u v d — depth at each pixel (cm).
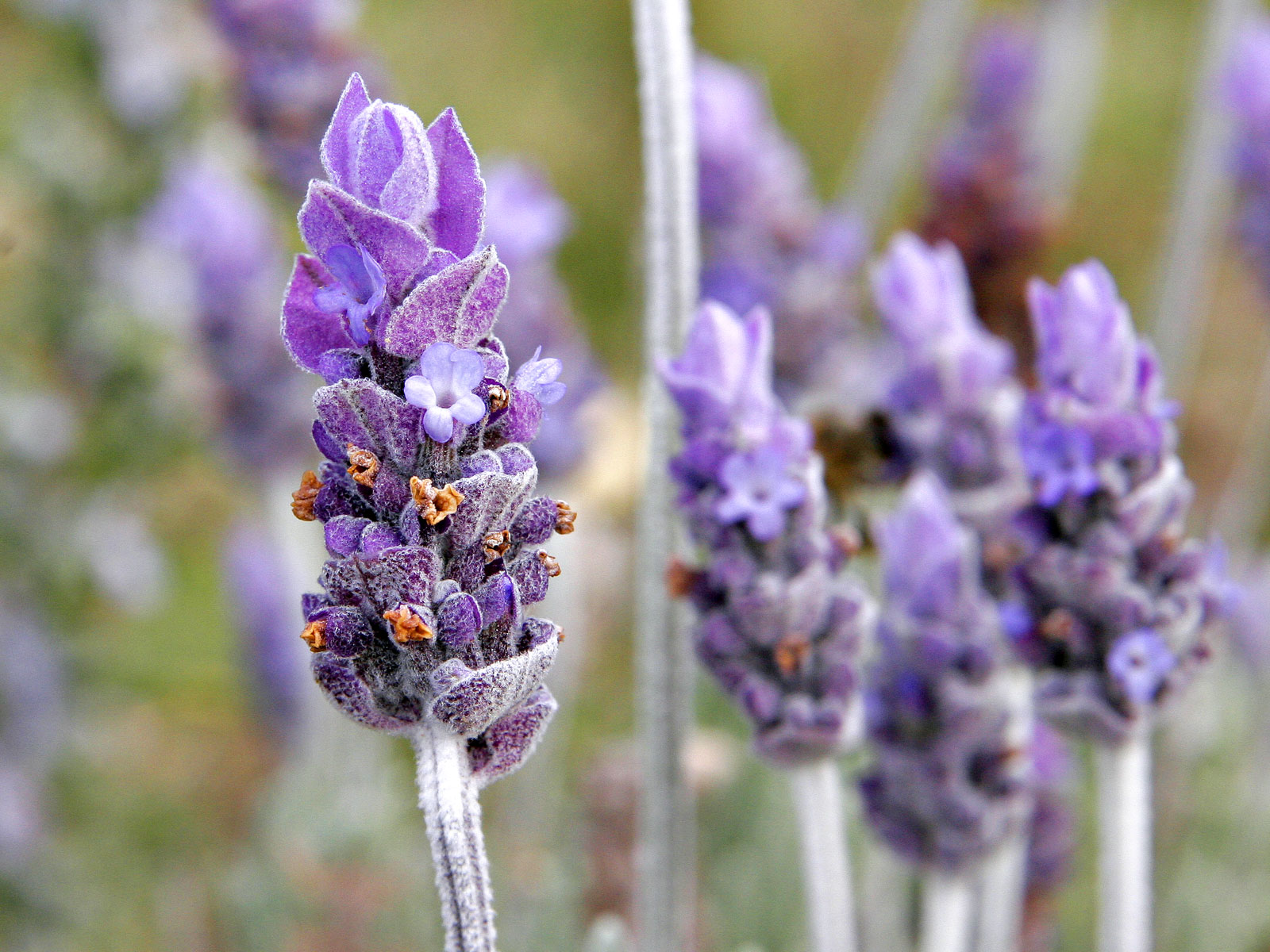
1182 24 75
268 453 46
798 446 28
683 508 29
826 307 40
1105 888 30
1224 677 48
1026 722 32
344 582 24
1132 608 29
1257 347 64
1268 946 44
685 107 29
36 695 52
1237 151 44
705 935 40
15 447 50
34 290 51
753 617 28
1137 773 30
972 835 30
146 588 54
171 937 51
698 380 28
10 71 65
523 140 70
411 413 23
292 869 42
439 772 24
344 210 23
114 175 52
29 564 52
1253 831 45
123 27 51
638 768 40
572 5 74
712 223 40
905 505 30
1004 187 40
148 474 55
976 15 73
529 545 24
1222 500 52
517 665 23
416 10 75
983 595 31
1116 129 71
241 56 40
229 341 45
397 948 42
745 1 74
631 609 56
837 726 29
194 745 59
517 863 43
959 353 32
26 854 51
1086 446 28
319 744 48
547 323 39
